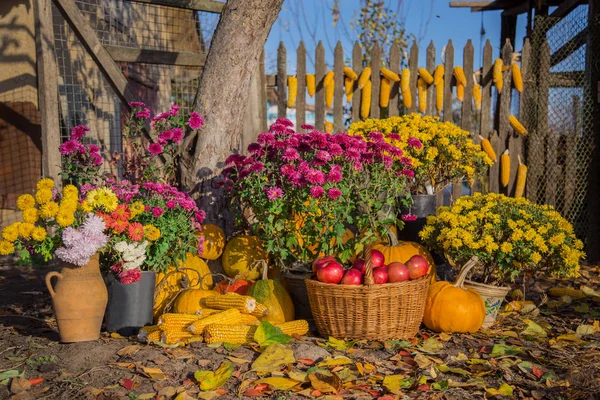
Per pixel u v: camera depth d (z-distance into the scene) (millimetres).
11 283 6324
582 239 7602
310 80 7520
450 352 3883
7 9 8781
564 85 7578
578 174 7547
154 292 4414
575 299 5457
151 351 3713
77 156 4645
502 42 9844
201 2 6824
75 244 3756
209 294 4395
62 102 8797
